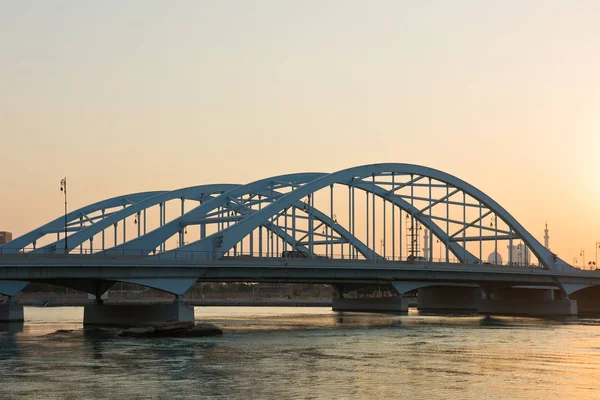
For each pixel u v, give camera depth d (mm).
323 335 104375
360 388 59375
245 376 64562
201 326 103125
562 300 178500
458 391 58625
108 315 117938
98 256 102438
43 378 63062
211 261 111938
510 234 170625
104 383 60906
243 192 135000
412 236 161375
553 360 76812
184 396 55938
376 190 154250
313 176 144500
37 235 132750
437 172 158000
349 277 129875
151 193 150875
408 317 161500
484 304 191000
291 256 143750
